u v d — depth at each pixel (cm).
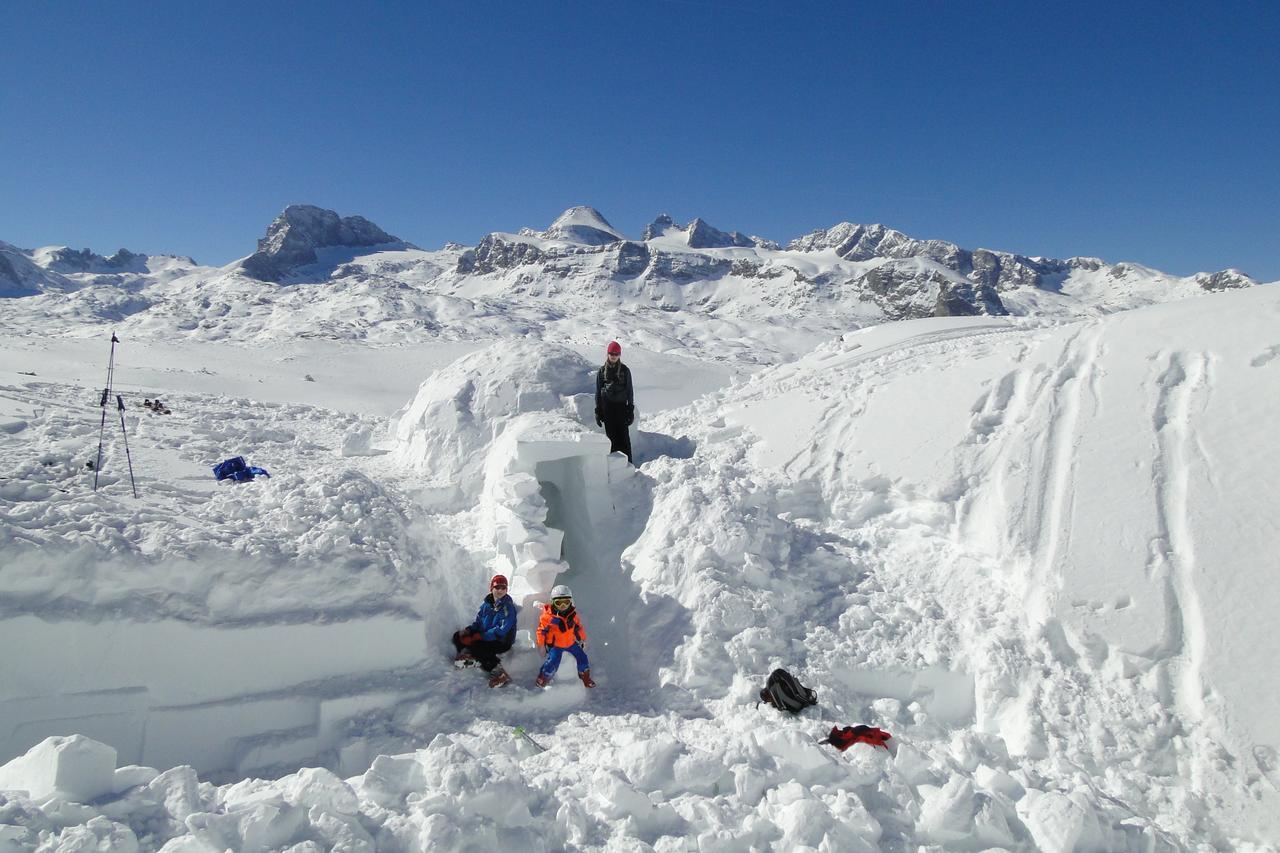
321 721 473
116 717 435
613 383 886
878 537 723
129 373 2652
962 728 529
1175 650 528
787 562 664
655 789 396
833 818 361
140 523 514
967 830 372
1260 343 730
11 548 436
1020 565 619
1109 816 403
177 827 296
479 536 767
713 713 521
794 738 420
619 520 746
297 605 507
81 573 450
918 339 1201
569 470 792
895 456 796
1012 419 780
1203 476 625
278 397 2670
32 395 1197
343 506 591
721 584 605
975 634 580
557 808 365
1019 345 929
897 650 572
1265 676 489
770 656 563
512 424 843
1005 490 686
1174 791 457
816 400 995
